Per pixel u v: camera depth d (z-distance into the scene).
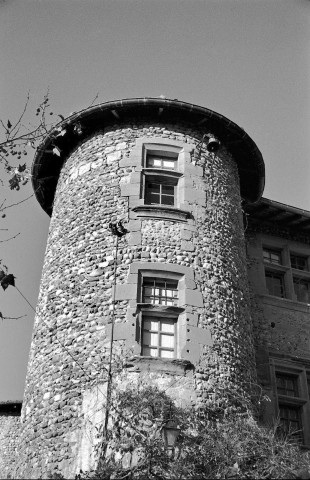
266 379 12.26
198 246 11.01
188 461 8.22
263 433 8.63
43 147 12.66
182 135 12.29
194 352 9.73
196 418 8.95
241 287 11.34
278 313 13.53
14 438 14.45
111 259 10.60
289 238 15.18
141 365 9.37
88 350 9.77
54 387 9.75
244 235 13.38
